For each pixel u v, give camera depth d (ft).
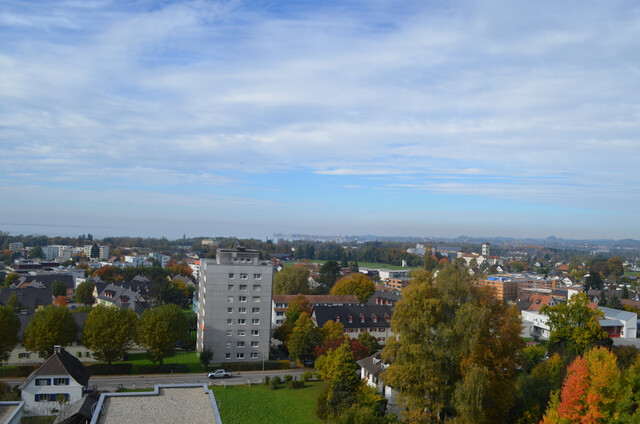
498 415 182.91
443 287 192.85
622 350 272.72
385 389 234.38
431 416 178.91
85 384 236.84
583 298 305.53
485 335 182.50
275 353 353.31
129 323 297.12
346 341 276.82
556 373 228.02
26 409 222.48
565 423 144.46
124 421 114.32
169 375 288.51
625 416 136.46
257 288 327.88
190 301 618.03
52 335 284.20
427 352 177.47
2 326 274.98
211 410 123.34
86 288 575.38
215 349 320.29
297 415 227.20
